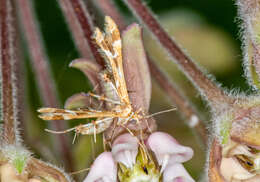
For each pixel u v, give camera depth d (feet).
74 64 0.38
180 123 0.46
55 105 0.48
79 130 0.39
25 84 0.47
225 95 0.40
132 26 0.38
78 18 0.43
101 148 0.42
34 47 0.48
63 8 0.44
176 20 0.54
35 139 0.46
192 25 0.54
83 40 0.43
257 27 0.39
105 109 0.39
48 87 0.48
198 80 0.41
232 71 0.53
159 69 0.45
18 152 0.39
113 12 0.46
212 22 0.54
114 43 0.38
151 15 0.43
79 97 0.39
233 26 0.54
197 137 0.44
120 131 0.39
